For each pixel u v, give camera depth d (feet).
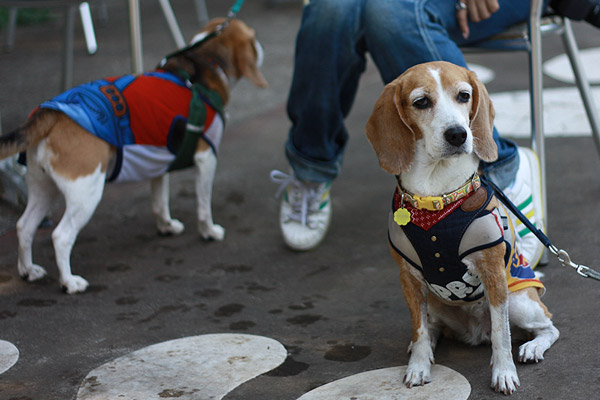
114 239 10.97
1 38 30.30
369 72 22.90
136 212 12.19
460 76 6.25
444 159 6.11
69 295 8.99
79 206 8.83
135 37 11.50
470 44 9.66
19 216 12.03
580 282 8.34
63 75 13.50
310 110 9.61
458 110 6.12
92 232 11.30
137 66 11.61
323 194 10.13
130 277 9.52
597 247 9.28
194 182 13.74
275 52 26.30
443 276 6.31
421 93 6.14
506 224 6.40
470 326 6.99
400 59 8.74
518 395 6.05
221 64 10.47
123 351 7.46
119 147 9.11
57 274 9.65
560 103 16.83
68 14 13.14
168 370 7.00
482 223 6.07
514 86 19.21
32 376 6.98
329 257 9.92
